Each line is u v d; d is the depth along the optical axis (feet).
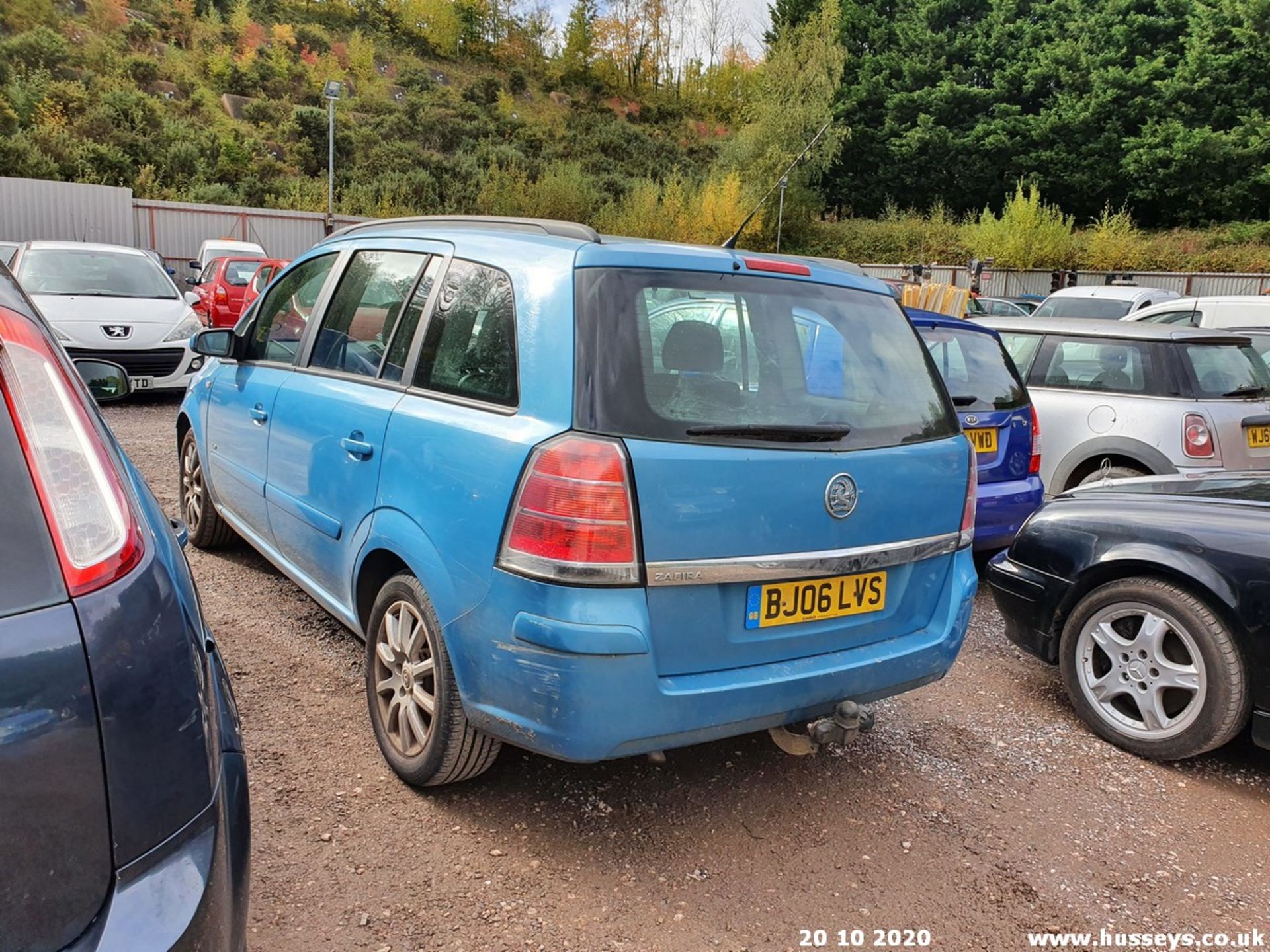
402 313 10.21
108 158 111.45
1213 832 9.61
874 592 8.98
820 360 9.05
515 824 9.02
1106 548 11.63
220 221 84.53
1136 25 140.46
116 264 34.24
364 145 149.59
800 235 142.00
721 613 8.00
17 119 115.96
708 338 8.36
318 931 7.40
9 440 4.57
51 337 5.43
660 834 9.00
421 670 9.06
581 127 216.95
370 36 238.27
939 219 141.18
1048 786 10.41
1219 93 133.69
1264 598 10.16
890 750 11.07
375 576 9.99
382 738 9.73
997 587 13.12
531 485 7.52
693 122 255.09
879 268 118.62
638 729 7.58
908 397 9.62
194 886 4.52
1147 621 11.13
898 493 8.96
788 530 8.15
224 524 16.03
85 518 4.66
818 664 8.58
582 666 7.30
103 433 5.26
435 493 8.51
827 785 10.13
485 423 8.23
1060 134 146.30
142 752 4.49
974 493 10.03
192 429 15.85
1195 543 10.82
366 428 9.82
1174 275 103.45
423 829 8.83
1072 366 19.99
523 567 7.50
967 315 58.13
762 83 149.48
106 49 163.32
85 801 4.24
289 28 206.28
